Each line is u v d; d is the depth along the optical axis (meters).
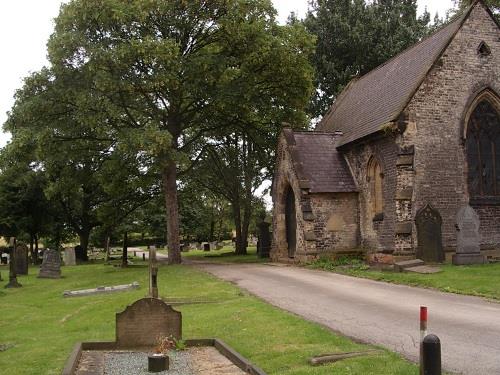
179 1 26.23
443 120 23.08
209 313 13.12
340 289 16.56
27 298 19.33
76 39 24.50
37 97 25.72
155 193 36.94
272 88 29.72
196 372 8.30
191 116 29.88
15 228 43.34
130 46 24.39
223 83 27.14
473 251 19.75
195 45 28.41
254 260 32.44
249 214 42.78
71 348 10.30
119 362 8.98
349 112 30.67
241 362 8.41
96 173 30.16
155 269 13.40
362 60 42.19
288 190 28.67
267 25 28.19
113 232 36.00
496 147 24.08
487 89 23.75
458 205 22.97
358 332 10.52
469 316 11.76
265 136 31.83
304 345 9.50
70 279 25.75
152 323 10.04
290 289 16.88
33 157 29.16
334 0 43.31
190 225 54.41
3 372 8.71
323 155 27.88
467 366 8.01
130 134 24.39
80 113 25.30
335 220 26.19
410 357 8.55
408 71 26.03
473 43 23.80
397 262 20.77
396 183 22.91
